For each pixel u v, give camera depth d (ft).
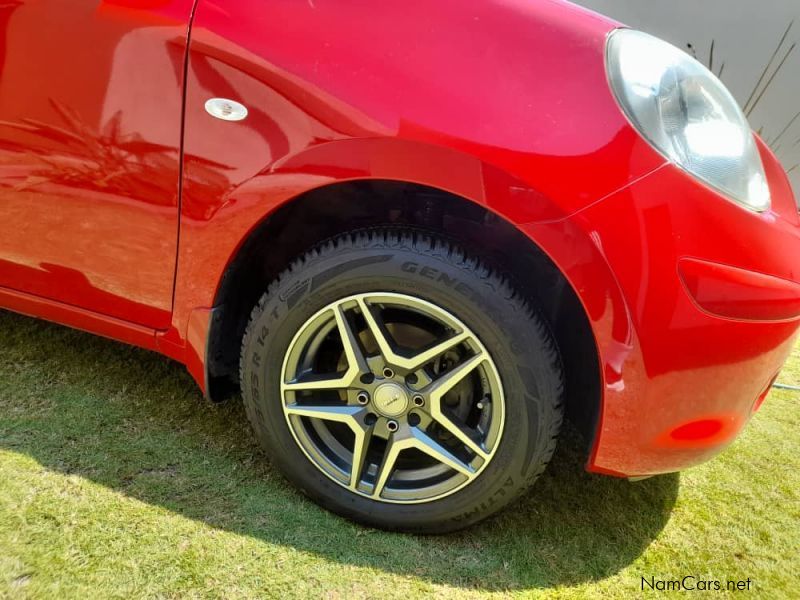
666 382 4.12
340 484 4.82
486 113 3.90
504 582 4.54
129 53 4.27
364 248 4.33
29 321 6.72
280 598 4.07
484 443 4.50
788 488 6.10
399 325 4.71
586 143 3.86
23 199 4.82
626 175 3.85
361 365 4.56
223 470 5.15
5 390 5.61
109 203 4.61
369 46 4.03
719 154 4.12
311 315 4.51
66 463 4.86
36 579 3.85
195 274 4.61
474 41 4.03
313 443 4.83
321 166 4.08
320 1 4.16
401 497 4.75
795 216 4.93
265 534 4.57
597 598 4.53
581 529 5.19
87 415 5.48
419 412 4.61
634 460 4.42
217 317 4.71
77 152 4.53
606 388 4.19
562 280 4.59
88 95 4.40
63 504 4.45
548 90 3.94
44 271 5.08
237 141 4.20
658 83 4.13
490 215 4.47
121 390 5.91
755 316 3.99
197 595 3.97
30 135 4.59
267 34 4.10
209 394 5.00
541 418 4.33
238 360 5.22
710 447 4.47
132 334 5.05
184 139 4.29
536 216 3.92
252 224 4.33
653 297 3.94
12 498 4.41
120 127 4.39
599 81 3.98
